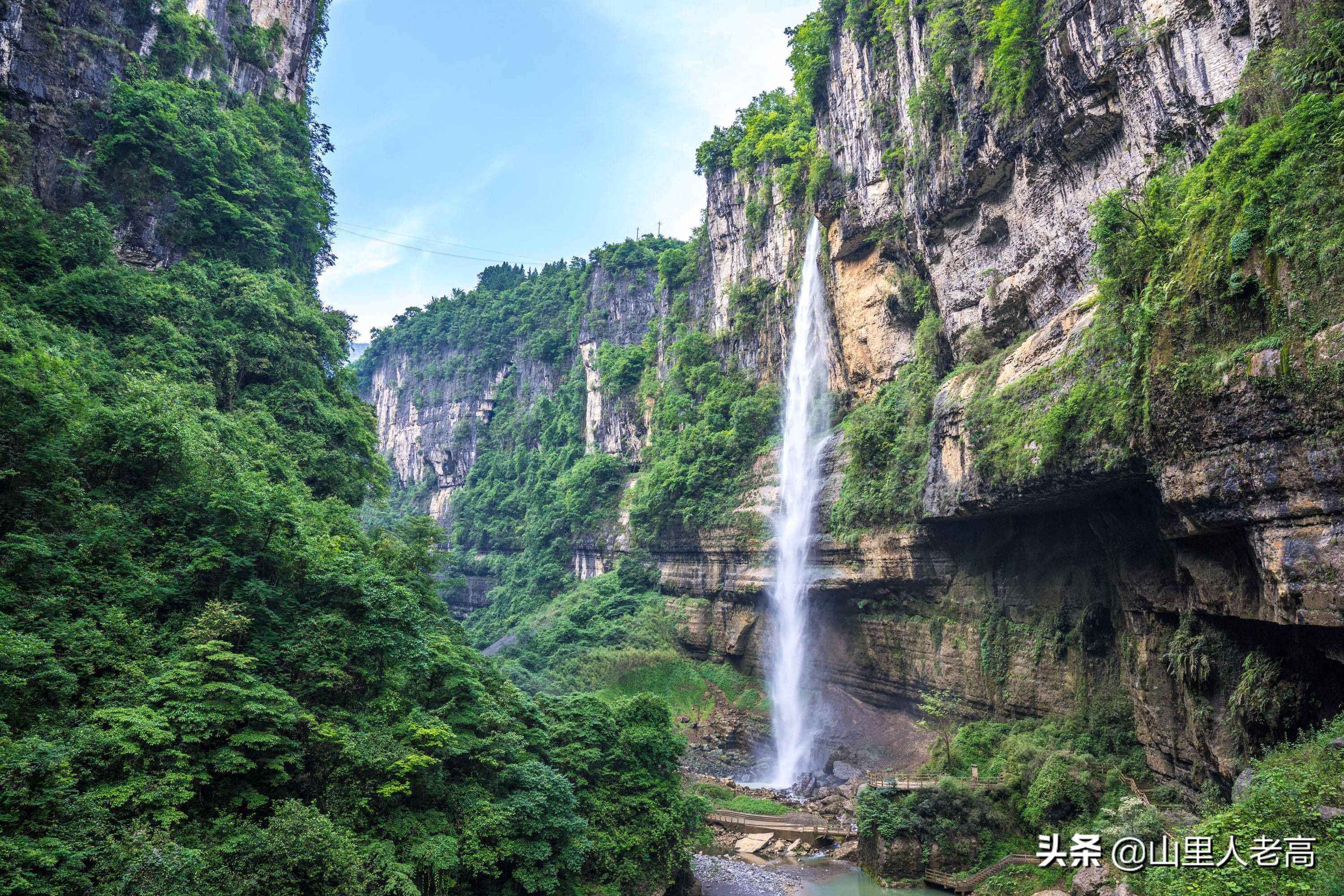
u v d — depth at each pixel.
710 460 60.75
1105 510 25.53
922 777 28.58
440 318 140.62
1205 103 22.17
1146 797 22.84
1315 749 15.18
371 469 38.56
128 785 14.02
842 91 46.75
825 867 28.64
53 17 32.88
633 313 100.38
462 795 20.48
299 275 43.44
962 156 33.31
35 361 19.61
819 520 46.53
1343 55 16.02
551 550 86.75
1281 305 15.34
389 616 21.47
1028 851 24.50
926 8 36.53
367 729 19.33
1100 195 27.23
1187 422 17.75
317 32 53.28
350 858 15.87
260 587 19.62
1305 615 15.05
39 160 31.62
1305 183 15.10
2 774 12.56
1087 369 22.38
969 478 29.81
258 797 15.89
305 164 47.38
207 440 23.83
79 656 15.99
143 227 34.16
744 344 66.12
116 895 12.28
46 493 18.03
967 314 35.66
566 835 21.58
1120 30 24.55
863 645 43.34
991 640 33.31
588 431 98.88
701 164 75.75
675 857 25.16
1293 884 12.17
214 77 40.66
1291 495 15.36
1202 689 20.73
